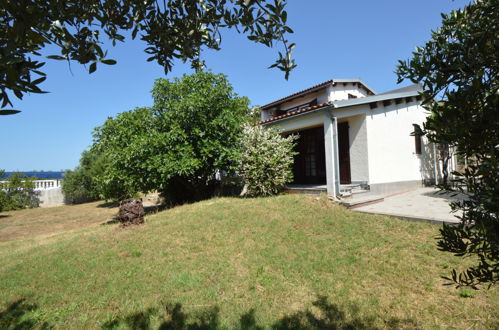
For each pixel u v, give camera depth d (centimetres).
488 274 111
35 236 862
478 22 119
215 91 952
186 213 739
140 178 880
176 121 916
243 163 920
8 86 102
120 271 418
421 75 121
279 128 969
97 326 295
